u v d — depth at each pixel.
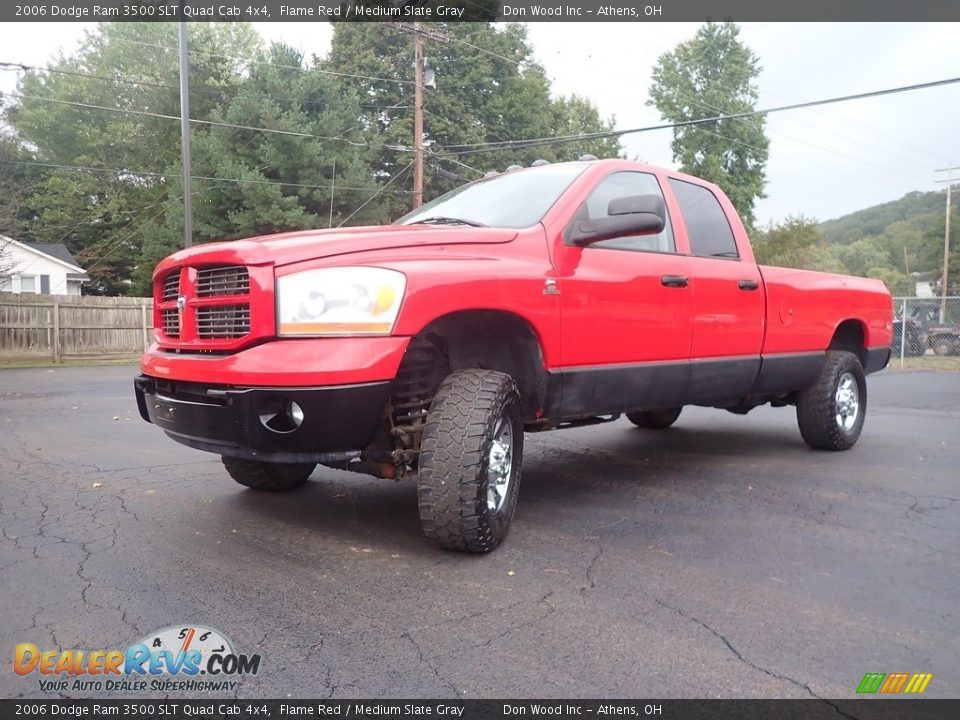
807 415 6.30
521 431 3.89
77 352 20.02
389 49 36.31
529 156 38.78
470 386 3.56
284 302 3.30
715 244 5.39
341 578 3.28
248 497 4.66
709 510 4.52
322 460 3.38
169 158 38.91
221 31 46.44
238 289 3.42
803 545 3.85
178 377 3.56
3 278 22.88
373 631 2.77
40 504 4.47
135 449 6.34
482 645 2.67
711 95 42.31
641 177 4.93
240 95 28.86
